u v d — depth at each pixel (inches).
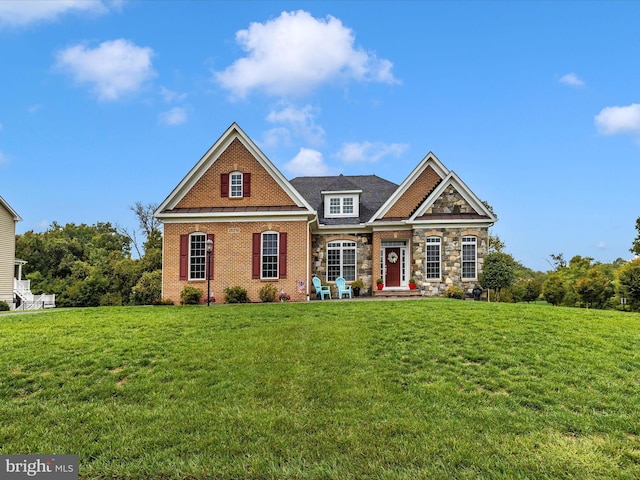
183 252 791.1
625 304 836.0
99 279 1539.1
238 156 815.7
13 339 377.7
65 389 263.4
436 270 852.6
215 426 208.1
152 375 284.0
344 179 1005.2
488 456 176.1
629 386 256.4
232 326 426.6
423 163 931.3
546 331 382.6
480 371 282.2
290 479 161.0
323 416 216.5
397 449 181.9
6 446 193.5
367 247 934.4
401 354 318.3
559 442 189.2
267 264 790.5
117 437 199.6
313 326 417.4
